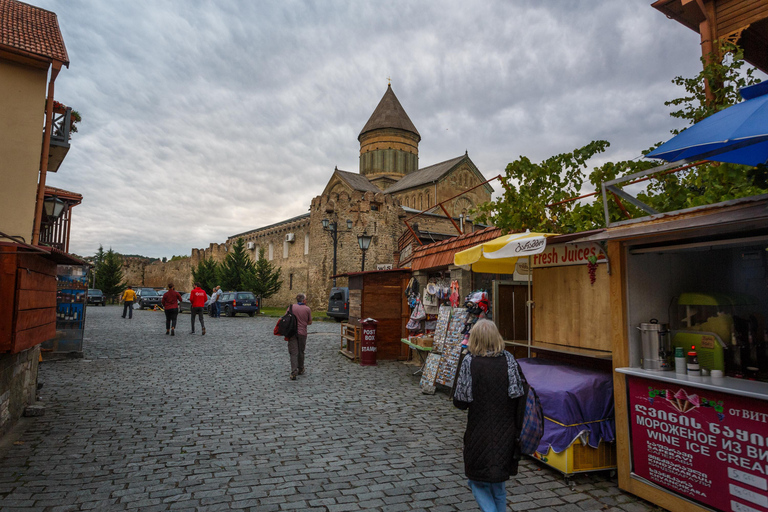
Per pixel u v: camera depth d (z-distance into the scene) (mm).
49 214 10242
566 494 3863
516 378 2969
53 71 7336
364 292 11281
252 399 7062
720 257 4094
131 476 4051
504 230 7332
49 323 5844
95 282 50406
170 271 66375
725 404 3146
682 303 3963
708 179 4891
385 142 55344
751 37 7398
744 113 2490
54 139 9023
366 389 7957
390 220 35812
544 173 6922
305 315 9078
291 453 4719
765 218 2754
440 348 7867
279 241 47781
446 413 6402
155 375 8844
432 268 9984
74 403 6594
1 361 4875
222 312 29719
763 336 3473
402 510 3494
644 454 3736
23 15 8312
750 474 2979
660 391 3617
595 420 4219
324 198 37062
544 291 5551
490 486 2988
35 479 3934
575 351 4715
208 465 4352
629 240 3941
